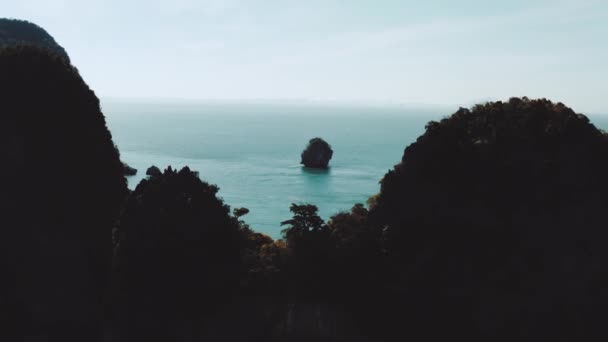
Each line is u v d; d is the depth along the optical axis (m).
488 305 41.12
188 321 42.84
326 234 46.62
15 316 47.97
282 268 44.66
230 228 46.97
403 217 45.56
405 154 48.50
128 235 44.28
